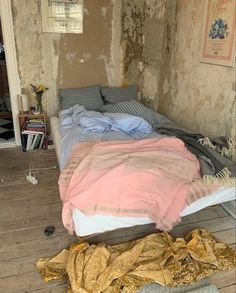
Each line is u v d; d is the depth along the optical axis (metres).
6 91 4.83
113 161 1.77
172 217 1.67
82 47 3.29
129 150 1.98
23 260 1.67
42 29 3.05
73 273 1.50
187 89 2.75
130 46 3.47
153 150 1.95
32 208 2.18
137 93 3.76
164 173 1.72
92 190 1.57
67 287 1.50
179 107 2.93
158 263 1.61
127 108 2.94
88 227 1.58
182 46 2.75
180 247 1.73
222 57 2.20
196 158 1.93
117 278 1.50
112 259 1.62
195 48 2.55
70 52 3.26
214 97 2.36
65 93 3.21
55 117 3.27
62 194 1.71
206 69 2.43
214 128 2.40
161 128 2.57
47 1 2.96
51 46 3.16
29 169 2.79
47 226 1.98
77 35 3.21
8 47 2.98
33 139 3.20
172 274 1.55
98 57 3.40
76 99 3.18
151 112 2.90
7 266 1.63
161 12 3.01
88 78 3.46
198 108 2.60
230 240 1.87
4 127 3.95
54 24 3.07
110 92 3.34
